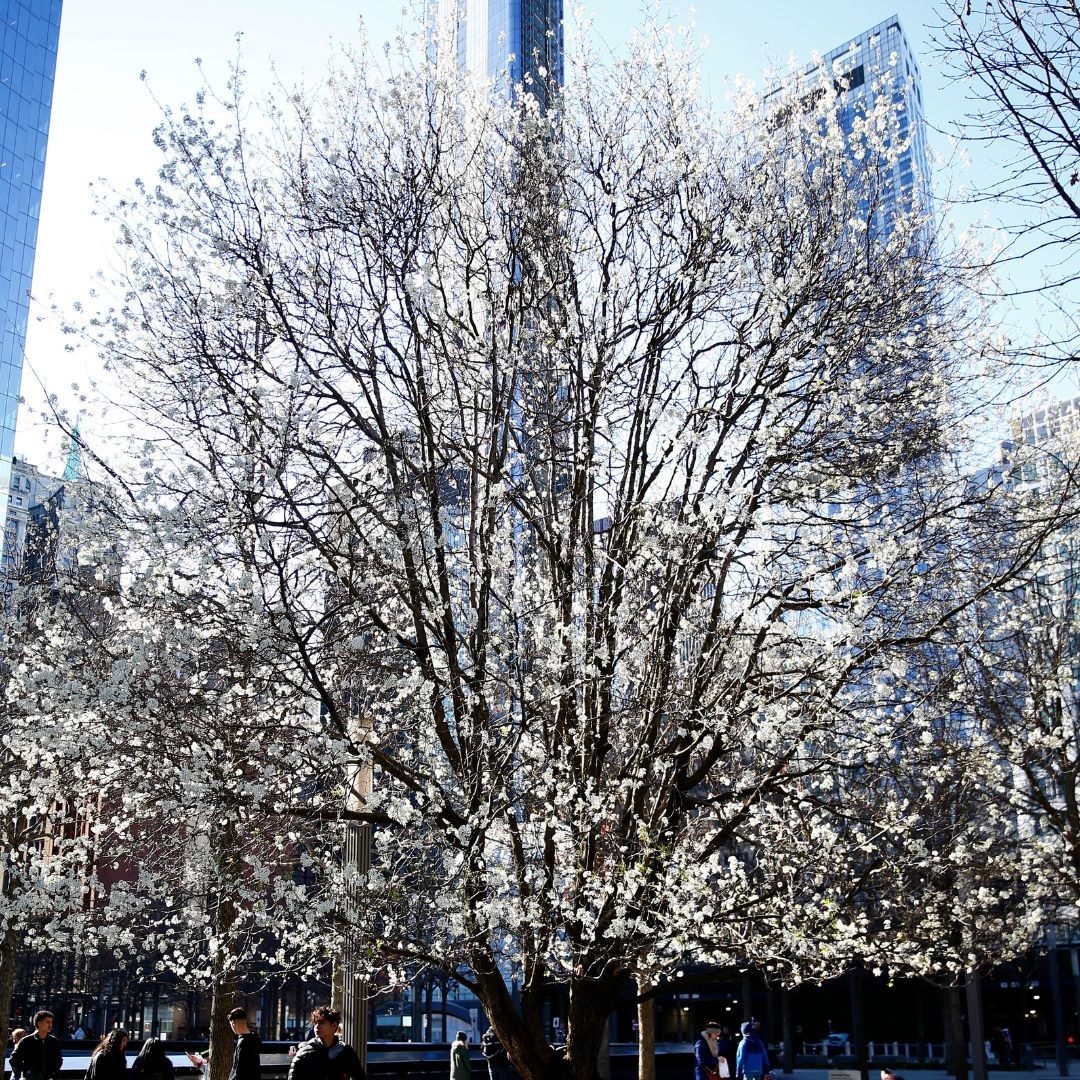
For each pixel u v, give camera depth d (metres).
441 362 10.33
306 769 9.23
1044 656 17.67
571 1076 9.98
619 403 10.85
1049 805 18.47
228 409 9.39
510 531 10.46
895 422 10.81
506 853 9.96
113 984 32.12
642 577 10.20
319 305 9.80
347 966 9.79
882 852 11.40
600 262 11.39
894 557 9.62
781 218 11.14
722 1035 19.25
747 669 10.00
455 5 11.69
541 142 11.30
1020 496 11.32
